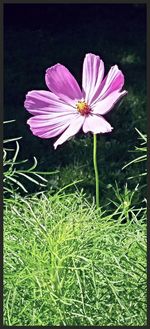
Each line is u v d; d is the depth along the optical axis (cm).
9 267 38
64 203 41
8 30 118
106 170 74
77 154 77
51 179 72
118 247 38
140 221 40
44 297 36
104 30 116
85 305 37
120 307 37
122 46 110
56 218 40
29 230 39
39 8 121
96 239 38
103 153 77
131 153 78
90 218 39
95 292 37
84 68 37
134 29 116
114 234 38
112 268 38
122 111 85
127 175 73
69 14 123
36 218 39
